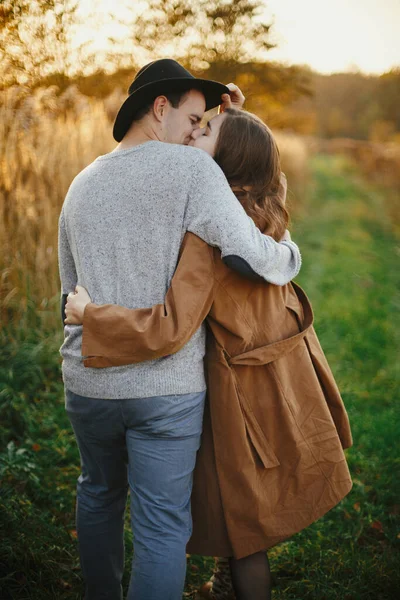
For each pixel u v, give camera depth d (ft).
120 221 4.91
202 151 4.99
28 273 12.55
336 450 5.65
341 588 6.84
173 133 5.34
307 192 43.14
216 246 4.91
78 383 5.12
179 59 19.65
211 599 6.47
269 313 5.48
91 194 5.04
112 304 4.92
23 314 12.27
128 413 4.99
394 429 10.57
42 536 7.01
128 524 7.79
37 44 13.53
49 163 13.16
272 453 5.48
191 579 7.02
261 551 5.66
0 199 12.69
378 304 19.52
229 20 20.63
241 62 22.41
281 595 6.78
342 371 13.52
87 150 14.19
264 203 5.44
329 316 17.48
